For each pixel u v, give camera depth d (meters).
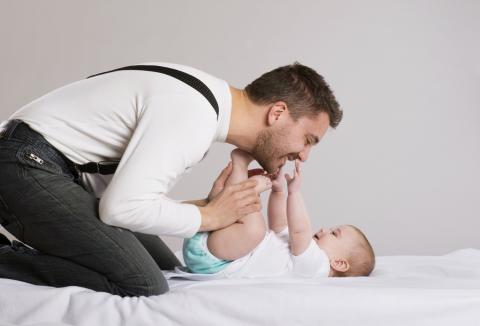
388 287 1.61
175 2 4.04
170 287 1.80
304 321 1.48
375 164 4.01
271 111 1.72
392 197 4.01
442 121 3.98
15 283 1.67
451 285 1.72
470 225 3.98
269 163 1.83
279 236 2.03
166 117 1.54
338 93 4.00
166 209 1.57
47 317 1.56
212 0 4.03
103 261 1.66
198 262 1.87
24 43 4.07
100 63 4.06
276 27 4.01
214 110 1.62
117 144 1.67
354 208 4.03
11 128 1.66
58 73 4.07
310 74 1.78
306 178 4.03
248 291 1.55
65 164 1.69
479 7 3.92
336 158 4.02
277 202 2.07
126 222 1.55
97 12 4.06
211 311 1.52
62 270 1.71
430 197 4.00
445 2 3.95
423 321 1.47
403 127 4.00
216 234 1.84
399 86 3.98
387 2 3.98
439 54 3.96
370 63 3.98
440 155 3.99
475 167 3.98
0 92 4.06
